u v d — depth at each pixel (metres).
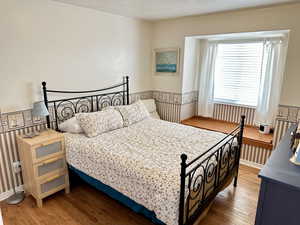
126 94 3.81
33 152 2.21
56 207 2.37
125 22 3.54
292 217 1.24
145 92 4.26
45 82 2.63
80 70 3.03
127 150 2.26
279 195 1.25
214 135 2.79
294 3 2.61
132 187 1.93
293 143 1.77
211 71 4.04
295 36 2.67
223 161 2.37
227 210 2.34
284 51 3.29
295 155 1.51
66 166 2.56
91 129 2.64
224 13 3.16
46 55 2.63
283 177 1.27
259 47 3.58
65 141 2.53
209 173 2.03
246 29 3.03
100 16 3.14
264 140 3.16
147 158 2.08
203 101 4.27
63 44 2.78
